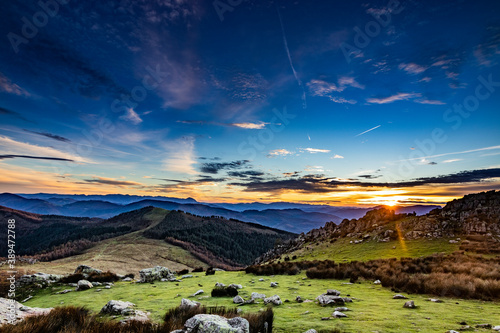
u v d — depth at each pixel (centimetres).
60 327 874
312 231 9431
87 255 14762
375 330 872
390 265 2830
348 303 1367
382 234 6134
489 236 4812
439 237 5297
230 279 2698
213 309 1134
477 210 5844
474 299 1412
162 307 1465
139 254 16125
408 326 916
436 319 1009
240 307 1340
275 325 970
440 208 6862
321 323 977
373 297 1560
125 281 2948
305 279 2514
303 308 1281
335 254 5659
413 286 1686
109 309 1358
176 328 848
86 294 2136
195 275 3309
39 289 2461
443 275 1855
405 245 5194
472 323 941
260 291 1875
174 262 16400
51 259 16288
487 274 1805
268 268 3123
